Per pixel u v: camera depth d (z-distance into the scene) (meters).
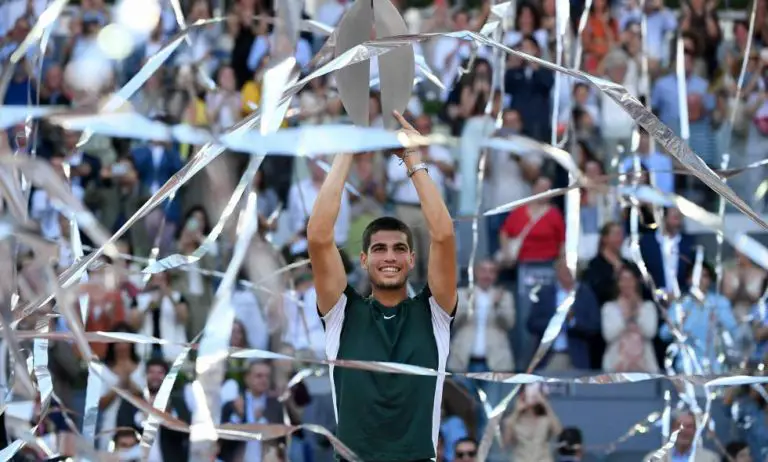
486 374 11.50
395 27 12.58
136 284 23.98
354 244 26.22
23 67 24.25
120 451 21.84
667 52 30.00
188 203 26.23
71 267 12.23
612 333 25.72
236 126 11.65
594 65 29.34
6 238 10.33
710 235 26.91
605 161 27.75
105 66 26.88
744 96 29.50
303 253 25.14
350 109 12.48
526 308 26.36
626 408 25.70
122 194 26.66
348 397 13.15
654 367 25.70
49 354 23.25
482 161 20.02
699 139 29.58
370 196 26.50
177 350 23.91
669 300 25.14
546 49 28.70
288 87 11.19
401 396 13.10
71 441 13.33
